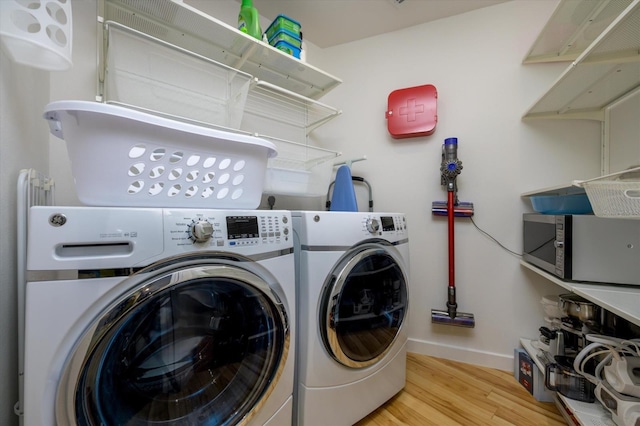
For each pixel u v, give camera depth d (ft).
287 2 5.49
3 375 2.14
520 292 5.18
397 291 4.26
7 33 1.77
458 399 4.23
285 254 2.96
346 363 3.41
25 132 2.66
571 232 3.39
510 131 5.30
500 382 4.70
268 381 2.78
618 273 3.22
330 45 6.89
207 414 2.47
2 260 2.17
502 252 5.30
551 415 3.86
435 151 5.87
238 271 2.46
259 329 2.80
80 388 1.80
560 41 4.60
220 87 4.14
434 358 5.58
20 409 2.09
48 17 1.95
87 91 3.91
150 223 2.07
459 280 5.59
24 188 2.19
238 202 2.93
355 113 6.65
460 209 5.45
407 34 6.20
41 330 1.69
